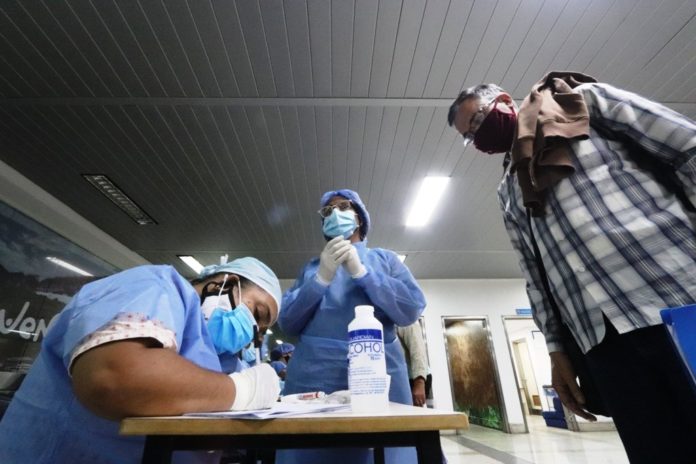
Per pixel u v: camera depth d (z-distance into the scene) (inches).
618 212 32.6
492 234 199.2
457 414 18.3
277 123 114.0
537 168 37.4
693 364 14.4
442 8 80.7
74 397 23.6
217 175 141.3
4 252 133.1
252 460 47.9
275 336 228.5
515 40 88.2
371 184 149.0
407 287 48.6
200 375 20.6
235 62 92.3
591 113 37.9
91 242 179.6
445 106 107.1
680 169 30.8
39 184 145.1
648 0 80.4
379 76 96.7
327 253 46.4
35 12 80.4
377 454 41.4
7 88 100.3
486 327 265.0
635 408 30.1
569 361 42.9
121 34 85.2
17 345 136.1
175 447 17.0
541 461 136.9
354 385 24.3
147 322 21.0
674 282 28.6
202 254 218.1
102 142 122.3
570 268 36.1
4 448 22.9
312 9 80.0
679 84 101.9
